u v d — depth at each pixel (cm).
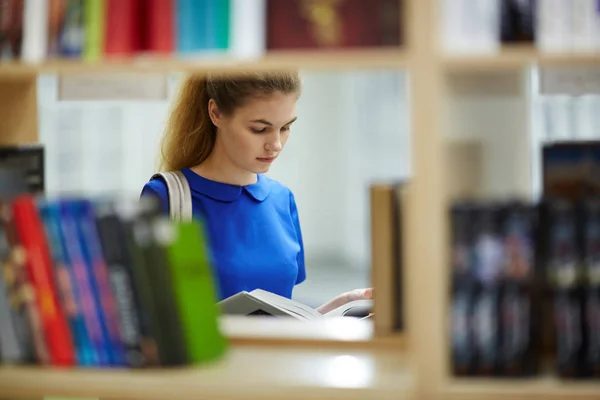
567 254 174
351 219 1259
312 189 1295
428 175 173
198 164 330
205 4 180
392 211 213
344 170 1288
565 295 175
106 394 181
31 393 183
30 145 236
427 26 172
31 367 189
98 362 188
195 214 318
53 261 188
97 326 187
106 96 227
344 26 177
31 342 190
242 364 195
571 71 211
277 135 309
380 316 214
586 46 172
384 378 184
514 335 174
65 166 966
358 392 176
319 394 177
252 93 301
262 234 324
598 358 174
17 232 188
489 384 174
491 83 186
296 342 215
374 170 1164
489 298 174
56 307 188
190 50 180
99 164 988
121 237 185
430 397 174
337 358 203
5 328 190
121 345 187
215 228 317
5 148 222
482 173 188
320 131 1286
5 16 185
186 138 327
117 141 1001
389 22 176
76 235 186
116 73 185
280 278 322
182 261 189
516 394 172
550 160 203
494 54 170
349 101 1250
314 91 1276
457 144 186
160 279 185
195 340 192
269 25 179
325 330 223
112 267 185
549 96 233
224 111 307
